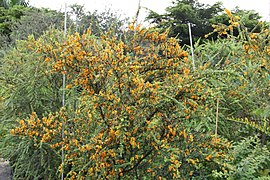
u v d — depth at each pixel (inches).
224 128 156.7
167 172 110.6
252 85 149.7
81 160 111.3
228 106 163.5
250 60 152.7
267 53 133.5
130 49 118.6
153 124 108.4
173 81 109.3
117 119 102.1
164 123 108.1
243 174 117.1
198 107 106.2
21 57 188.2
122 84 104.0
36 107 181.0
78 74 110.2
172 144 110.4
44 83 175.6
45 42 171.9
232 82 163.6
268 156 124.3
